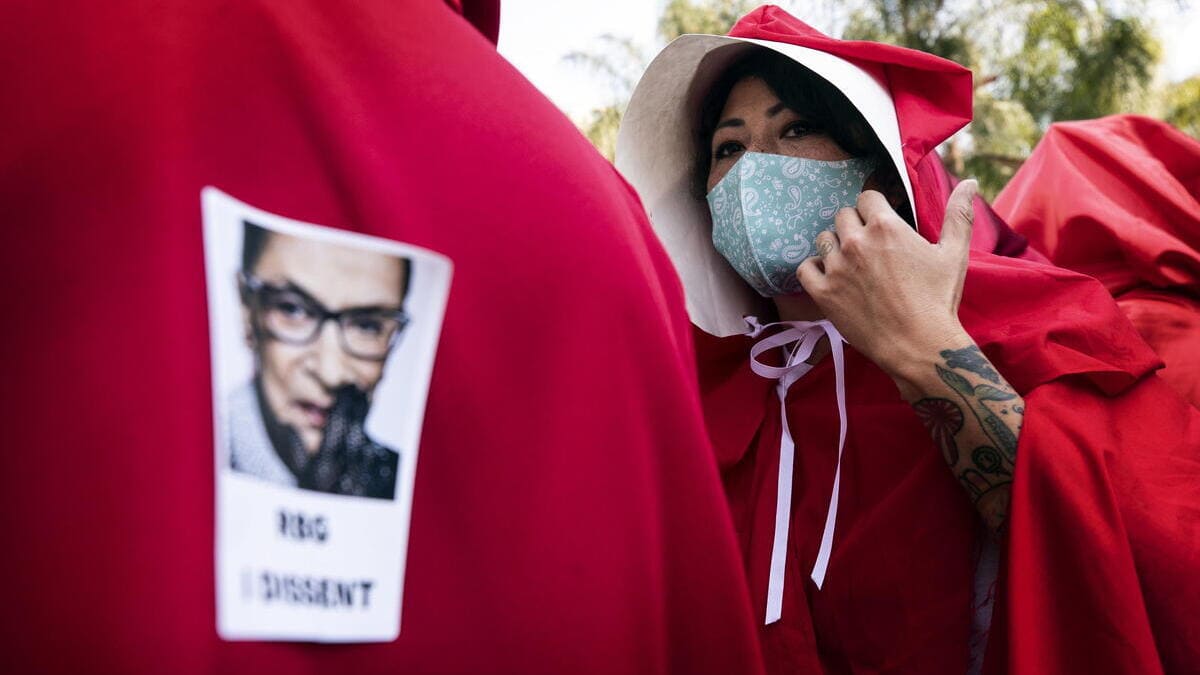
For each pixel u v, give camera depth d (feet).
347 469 2.37
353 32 2.82
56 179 2.33
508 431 2.73
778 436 6.40
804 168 6.32
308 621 2.27
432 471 2.66
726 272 7.09
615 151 7.22
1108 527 5.10
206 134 2.47
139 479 2.18
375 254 2.46
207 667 2.18
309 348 2.36
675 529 3.04
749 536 6.22
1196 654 5.00
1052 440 5.30
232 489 2.21
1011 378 5.76
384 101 2.79
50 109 2.38
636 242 3.16
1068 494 5.16
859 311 5.76
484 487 2.68
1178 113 30.45
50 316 2.27
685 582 3.06
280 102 2.60
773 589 5.94
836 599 5.89
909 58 6.15
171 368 2.25
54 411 2.21
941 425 5.60
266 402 2.29
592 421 2.82
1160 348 7.64
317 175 2.61
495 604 2.64
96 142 2.35
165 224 2.32
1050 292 6.13
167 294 2.29
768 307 7.14
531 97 3.12
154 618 2.13
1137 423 5.59
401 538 2.42
